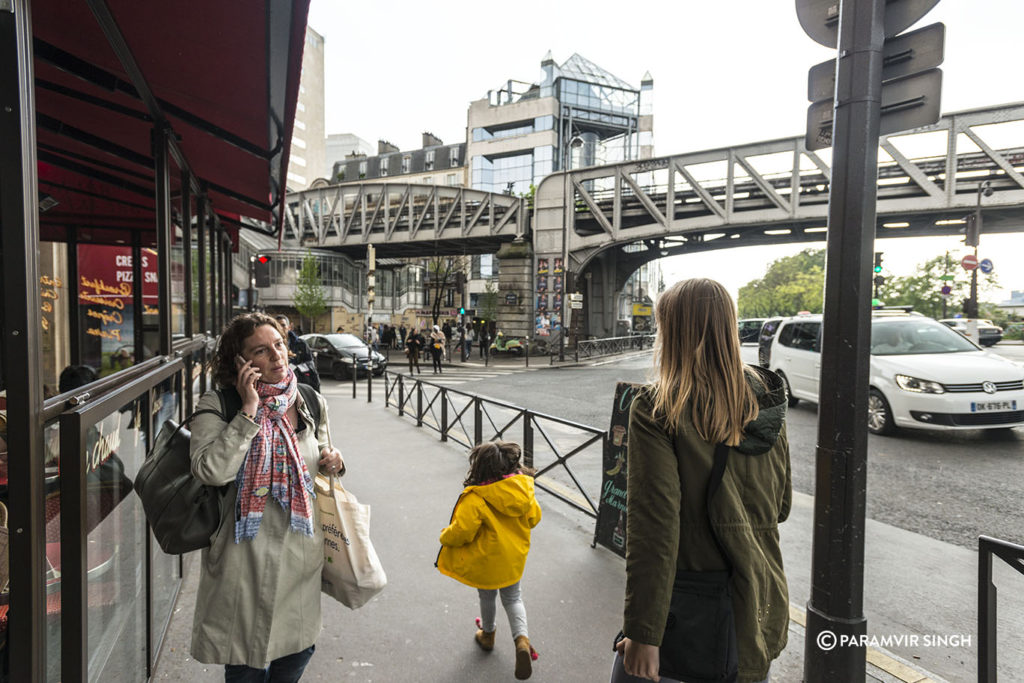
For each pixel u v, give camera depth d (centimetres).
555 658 288
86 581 157
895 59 236
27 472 130
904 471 659
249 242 3688
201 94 359
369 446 782
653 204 2747
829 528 231
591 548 429
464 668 279
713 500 147
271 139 429
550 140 6059
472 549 281
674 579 144
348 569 205
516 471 288
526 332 3148
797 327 1129
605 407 1205
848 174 230
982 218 2453
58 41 303
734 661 145
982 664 179
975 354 847
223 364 194
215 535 187
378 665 280
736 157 2509
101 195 654
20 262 128
